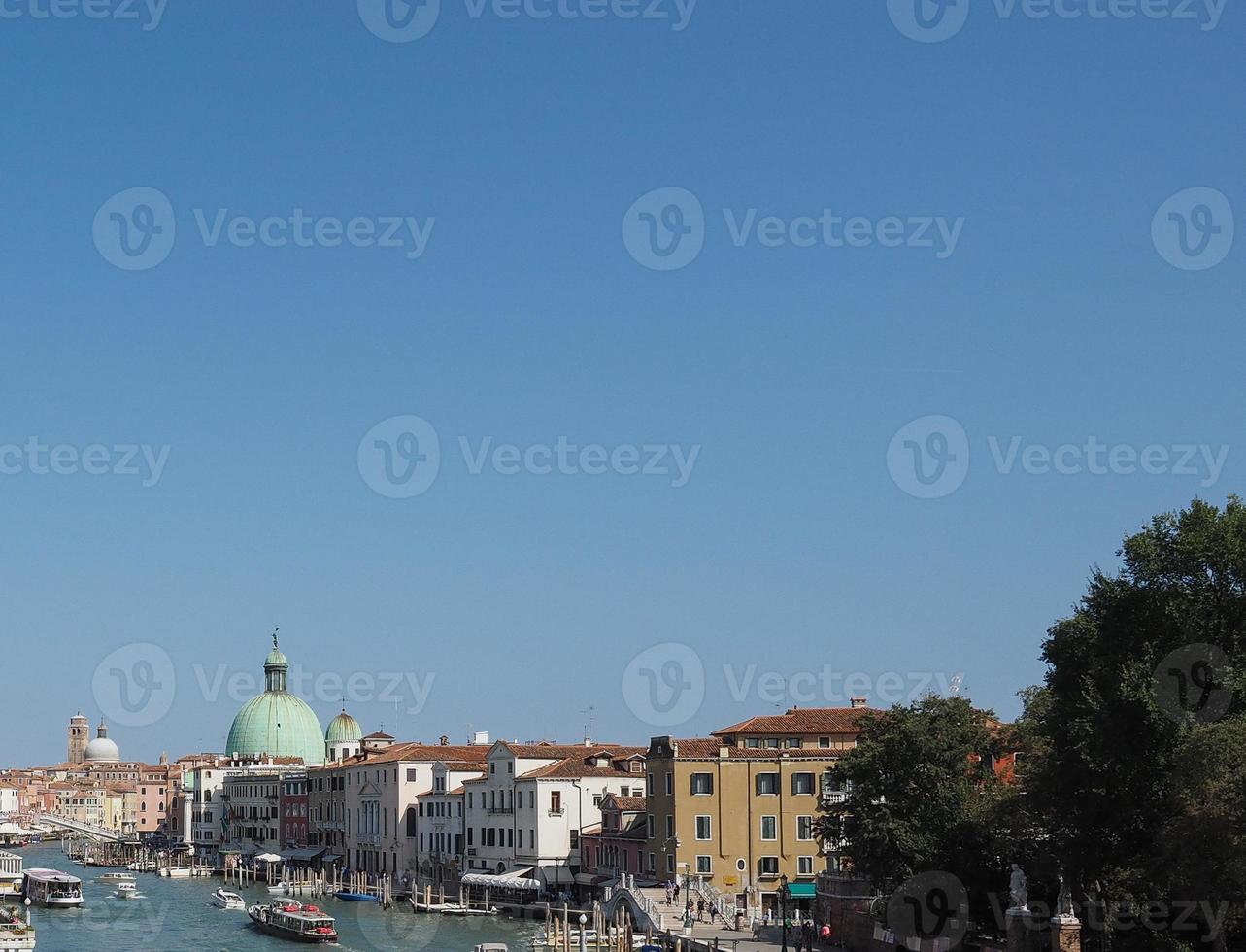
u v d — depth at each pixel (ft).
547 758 500.74
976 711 293.43
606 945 366.43
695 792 399.03
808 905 391.04
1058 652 242.99
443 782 556.92
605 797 467.52
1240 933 222.89
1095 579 239.50
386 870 596.70
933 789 281.54
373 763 619.67
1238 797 194.49
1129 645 228.43
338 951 392.47
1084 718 225.15
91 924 466.70
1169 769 219.20
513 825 495.00
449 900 515.91
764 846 397.39
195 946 406.00
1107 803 227.40
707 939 324.39
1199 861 200.44
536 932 409.90
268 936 428.56
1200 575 224.94
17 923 392.06
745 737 407.03
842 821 295.28
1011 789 272.51
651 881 412.16
